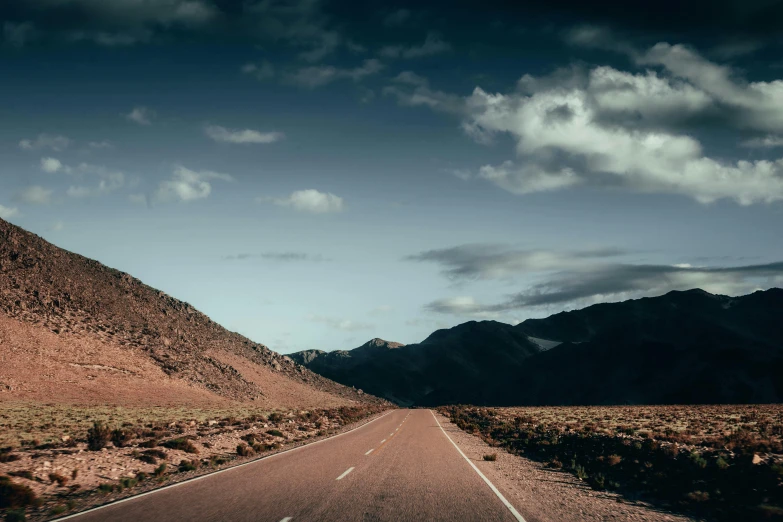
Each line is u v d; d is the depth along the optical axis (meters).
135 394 58.34
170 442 19.59
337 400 119.38
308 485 11.98
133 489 11.86
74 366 58.78
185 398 64.69
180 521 8.30
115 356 68.50
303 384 124.75
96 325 76.06
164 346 84.88
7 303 65.44
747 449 15.27
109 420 35.00
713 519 9.65
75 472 13.30
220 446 21.56
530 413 61.44
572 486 13.17
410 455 19.08
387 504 9.84
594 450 19.95
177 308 118.25
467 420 51.53
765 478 11.07
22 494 10.02
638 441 19.39
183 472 14.75
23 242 86.75
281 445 23.64
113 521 8.34
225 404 69.25
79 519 8.53
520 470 16.12
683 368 195.62
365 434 30.52
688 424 30.94
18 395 45.50
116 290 98.50
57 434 25.67
